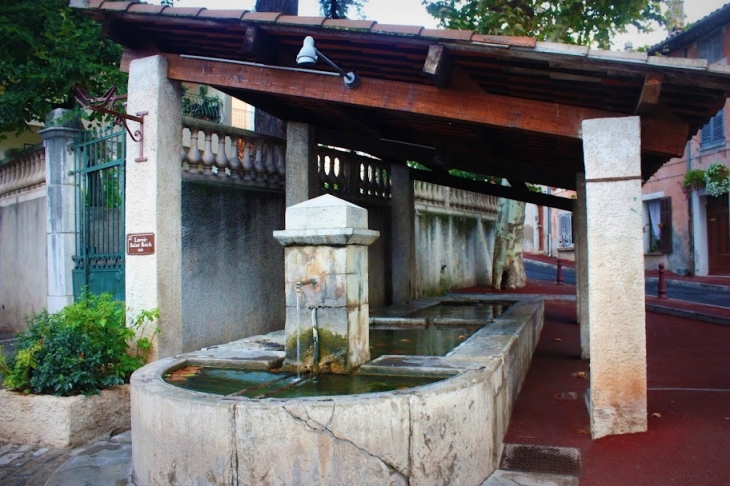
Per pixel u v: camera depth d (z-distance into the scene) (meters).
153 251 5.95
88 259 7.70
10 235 10.57
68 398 5.11
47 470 4.57
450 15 13.53
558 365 7.63
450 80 5.00
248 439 3.50
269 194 8.23
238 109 21.30
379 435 3.49
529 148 7.27
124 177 7.02
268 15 5.09
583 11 13.02
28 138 16.34
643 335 4.46
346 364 4.77
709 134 20.56
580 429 4.91
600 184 4.52
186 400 3.68
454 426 3.76
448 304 11.41
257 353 5.38
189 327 6.84
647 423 4.64
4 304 10.82
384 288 10.93
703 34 20.03
